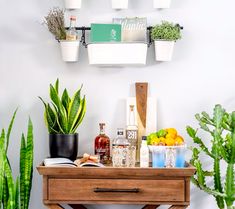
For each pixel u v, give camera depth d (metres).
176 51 3.13
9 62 3.14
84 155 2.84
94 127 3.14
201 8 3.13
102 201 2.71
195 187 3.15
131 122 3.11
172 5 3.13
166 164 2.77
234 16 3.12
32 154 2.99
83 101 3.00
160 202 2.71
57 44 3.15
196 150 2.96
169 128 2.95
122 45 2.97
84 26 3.13
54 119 2.99
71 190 2.71
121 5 3.04
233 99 3.14
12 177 3.12
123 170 2.69
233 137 2.84
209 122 2.93
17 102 3.15
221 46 3.14
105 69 3.14
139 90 3.12
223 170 3.16
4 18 3.14
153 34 3.00
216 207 3.14
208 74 3.14
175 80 3.14
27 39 3.14
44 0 3.13
